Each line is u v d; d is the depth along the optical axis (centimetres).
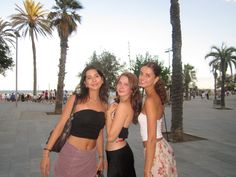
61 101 2591
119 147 388
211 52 3634
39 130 1527
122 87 381
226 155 919
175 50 1224
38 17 5059
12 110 3045
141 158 881
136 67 2898
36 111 2888
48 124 1791
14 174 716
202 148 1031
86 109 392
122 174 385
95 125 393
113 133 379
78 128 390
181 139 1179
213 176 699
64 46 2683
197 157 891
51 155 904
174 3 1235
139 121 380
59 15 2683
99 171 439
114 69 5934
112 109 397
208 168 767
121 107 380
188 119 2125
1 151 994
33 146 1083
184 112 2852
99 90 414
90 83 400
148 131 360
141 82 377
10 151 993
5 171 743
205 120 2052
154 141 360
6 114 2506
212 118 2205
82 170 390
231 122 1917
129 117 385
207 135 1332
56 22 2675
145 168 359
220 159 866
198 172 731
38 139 1242
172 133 1195
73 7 2712
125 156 389
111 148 390
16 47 4578
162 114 390
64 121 397
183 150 998
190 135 1304
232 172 732
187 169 758
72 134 393
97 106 401
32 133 1420
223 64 3603
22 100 5406
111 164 388
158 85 385
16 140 1217
